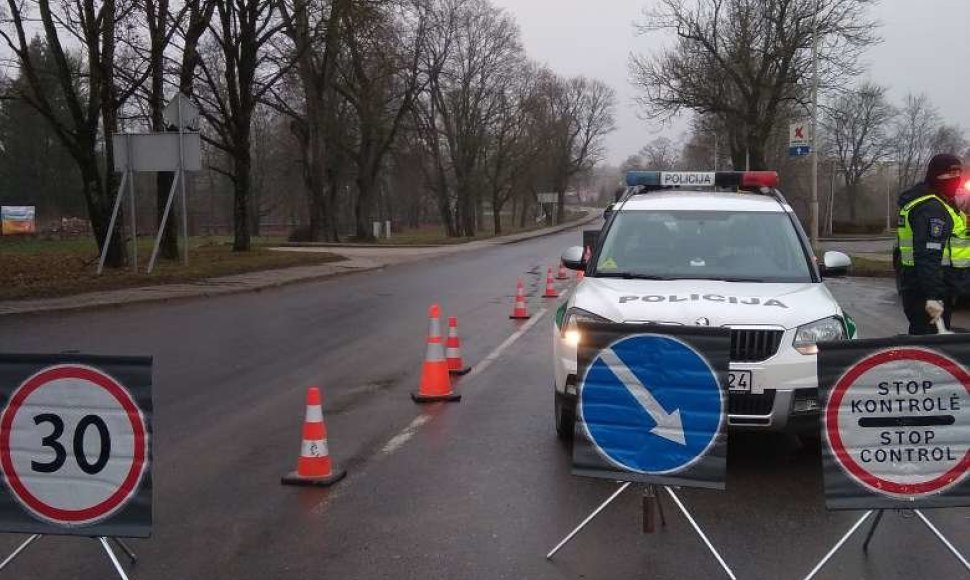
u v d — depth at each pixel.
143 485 4.28
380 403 8.27
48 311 14.81
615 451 4.59
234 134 28.69
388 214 86.44
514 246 48.16
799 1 37.53
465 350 11.37
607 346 4.59
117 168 20.00
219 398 8.50
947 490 4.30
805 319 5.81
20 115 65.75
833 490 4.31
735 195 8.04
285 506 5.43
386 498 5.56
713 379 4.47
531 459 6.37
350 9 27.17
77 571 4.50
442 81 62.38
